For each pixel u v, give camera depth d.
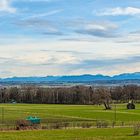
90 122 105.38
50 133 77.69
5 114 143.62
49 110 169.50
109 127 90.06
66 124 95.44
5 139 69.12
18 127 87.19
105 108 183.25
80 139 68.12
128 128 87.00
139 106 198.25
